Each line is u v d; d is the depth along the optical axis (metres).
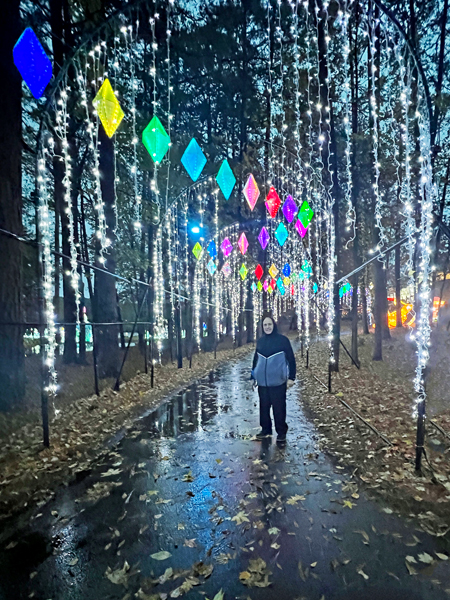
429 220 4.07
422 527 2.89
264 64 15.87
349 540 2.76
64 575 2.46
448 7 10.91
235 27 13.96
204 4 13.32
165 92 11.35
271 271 13.93
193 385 9.86
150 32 10.26
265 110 16.52
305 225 6.52
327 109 8.16
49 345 4.77
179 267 16.25
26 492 3.53
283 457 4.46
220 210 18.56
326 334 27.50
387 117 9.65
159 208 11.07
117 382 8.30
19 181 6.50
